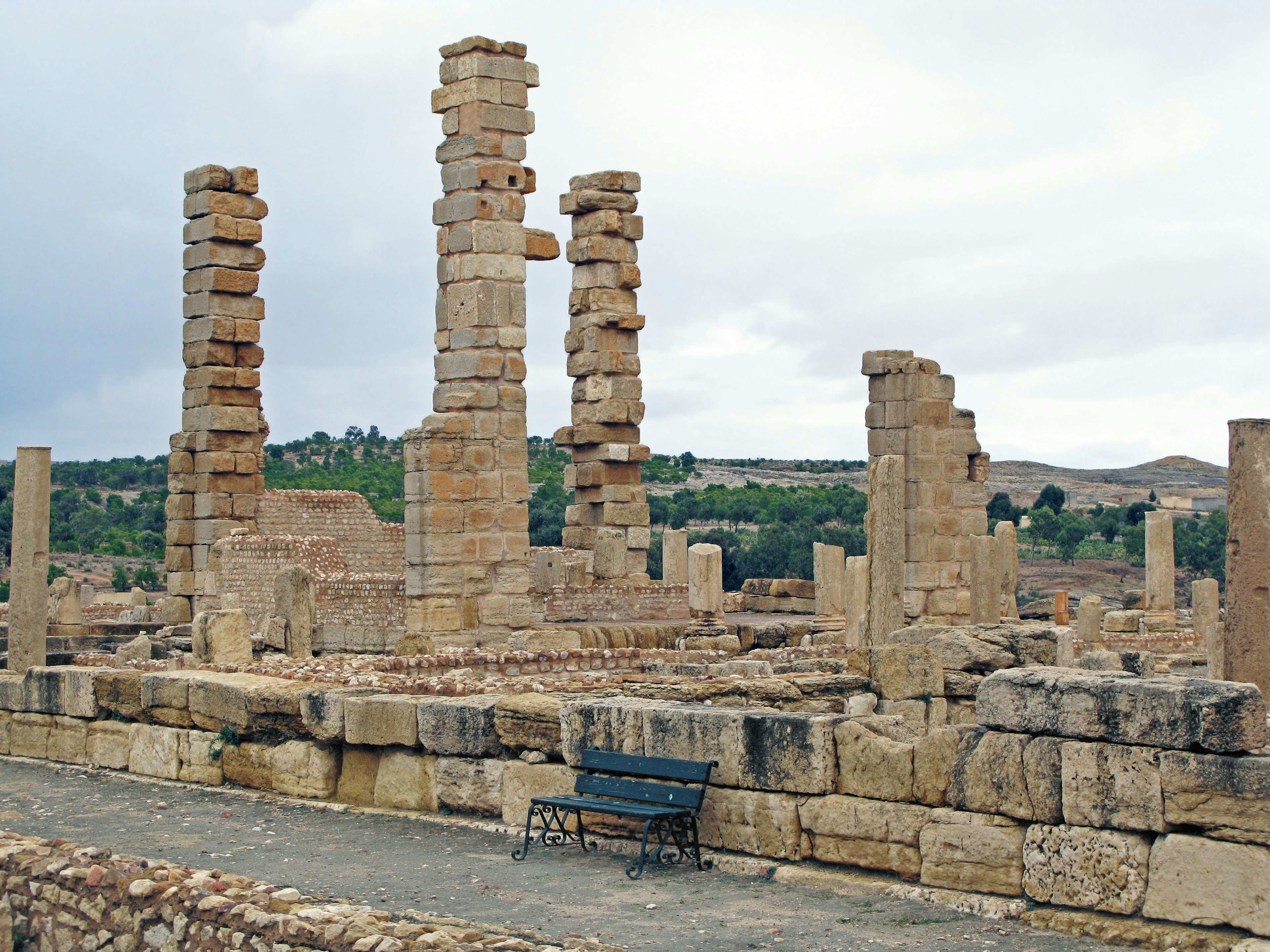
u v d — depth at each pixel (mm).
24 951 11742
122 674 19797
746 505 110438
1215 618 41125
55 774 19641
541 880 12906
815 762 12836
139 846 14805
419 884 12891
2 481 111062
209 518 40812
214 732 18359
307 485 92875
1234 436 15812
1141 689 11039
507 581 30859
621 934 11133
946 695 20188
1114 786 11117
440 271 31609
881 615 22969
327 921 9914
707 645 32188
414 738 16062
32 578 22688
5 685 21453
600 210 42625
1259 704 10688
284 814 16297
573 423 43469
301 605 26047
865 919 11453
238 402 41406
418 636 26828
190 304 41500
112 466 133000
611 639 32562
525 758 15141
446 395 31219
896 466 23125
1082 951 10617
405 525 30641
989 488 163750
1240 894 10391
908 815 12281
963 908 11648
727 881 12719
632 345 43156
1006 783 11750
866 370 37219
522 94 31562
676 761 13648
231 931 10188
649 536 43031
